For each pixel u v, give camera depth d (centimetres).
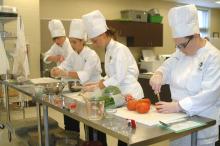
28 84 266
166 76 186
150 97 333
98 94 180
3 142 332
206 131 165
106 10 722
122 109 168
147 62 660
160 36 786
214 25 1060
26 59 350
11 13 351
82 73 254
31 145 258
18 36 351
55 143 238
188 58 171
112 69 211
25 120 327
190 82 163
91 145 218
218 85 151
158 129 131
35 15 530
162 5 862
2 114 369
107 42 213
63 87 232
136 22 725
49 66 491
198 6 982
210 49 161
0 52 342
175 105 156
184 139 170
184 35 157
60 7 633
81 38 260
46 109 209
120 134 122
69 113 161
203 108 154
